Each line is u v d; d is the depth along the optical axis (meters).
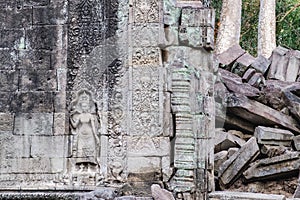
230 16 20.56
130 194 9.99
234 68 13.60
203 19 10.36
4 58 10.57
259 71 13.48
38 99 10.45
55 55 10.47
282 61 13.70
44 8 10.53
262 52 20.77
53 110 10.41
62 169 10.31
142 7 10.23
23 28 10.56
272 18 20.94
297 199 10.27
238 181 11.76
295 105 12.53
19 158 10.41
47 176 10.33
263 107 12.59
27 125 10.43
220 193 10.41
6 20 10.61
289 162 11.42
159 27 10.18
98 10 10.35
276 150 11.71
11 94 10.52
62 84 10.41
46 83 10.46
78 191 10.19
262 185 11.64
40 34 10.52
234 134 12.80
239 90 12.63
